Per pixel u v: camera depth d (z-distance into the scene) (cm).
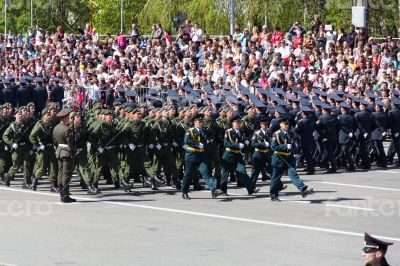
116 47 8712
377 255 2253
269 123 5625
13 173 4975
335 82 6775
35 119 4984
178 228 3900
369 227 3966
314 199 4669
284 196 4756
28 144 4944
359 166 6056
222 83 6956
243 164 4744
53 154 4797
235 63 7375
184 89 6141
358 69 7325
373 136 5997
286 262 3334
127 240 3656
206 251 3484
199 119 4644
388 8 10906
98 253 3438
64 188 4494
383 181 5359
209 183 4653
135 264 3284
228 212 4284
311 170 5653
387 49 7688
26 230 3825
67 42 8838
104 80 7388
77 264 3281
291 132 5778
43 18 12594
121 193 4816
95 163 4797
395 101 6066
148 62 8044
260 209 4369
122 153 4925
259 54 7619
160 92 6731
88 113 5206
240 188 5041
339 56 7481
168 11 11256
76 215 4162
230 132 4703
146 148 4950
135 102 6094
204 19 10894
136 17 12094
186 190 4656
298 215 4222
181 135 5038
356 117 5906
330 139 5734
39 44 9112
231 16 9162
